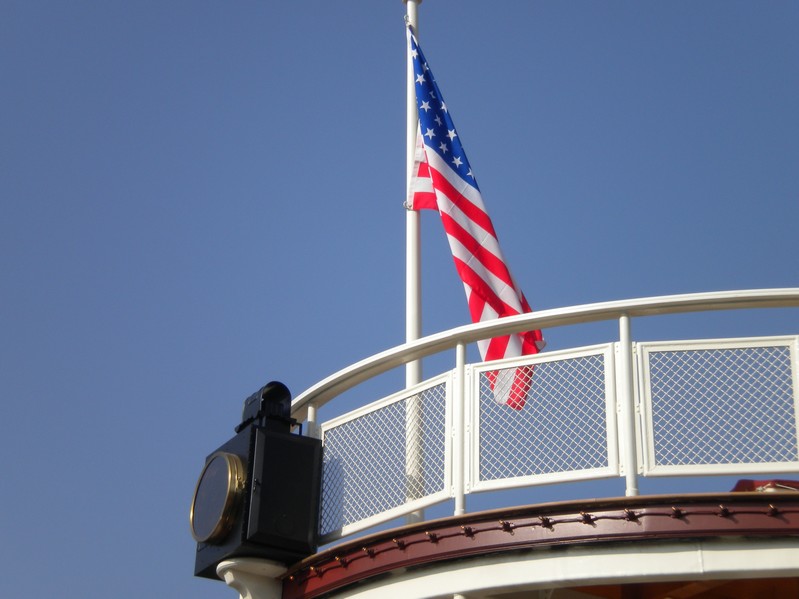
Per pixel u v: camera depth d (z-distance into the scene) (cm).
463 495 867
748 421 805
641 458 816
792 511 774
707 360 830
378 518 923
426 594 854
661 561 784
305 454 984
